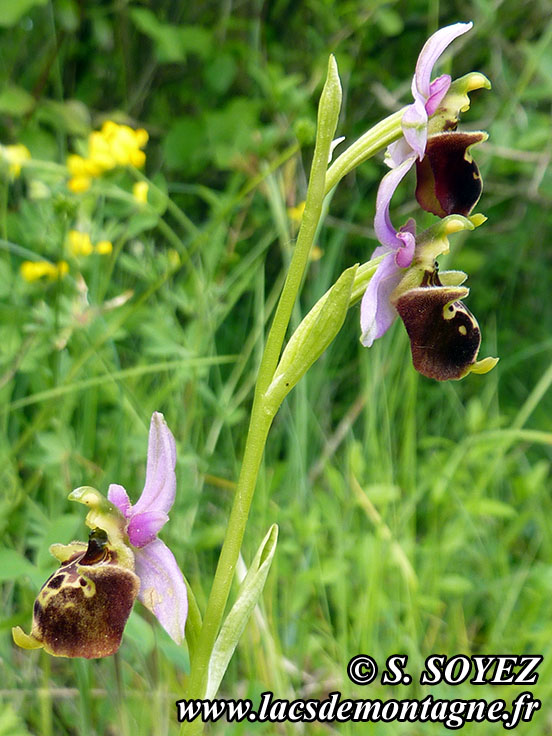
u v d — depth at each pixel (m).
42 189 0.31
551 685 0.28
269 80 0.41
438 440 0.34
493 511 0.32
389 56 0.52
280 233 0.34
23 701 0.27
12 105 0.37
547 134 0.43
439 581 0.31
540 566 0.31
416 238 0.23
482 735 0.28
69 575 0.22
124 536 0.22
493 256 0.50
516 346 0.47
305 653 0.30
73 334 0.30
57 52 0.39
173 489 0.22
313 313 0.22
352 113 0.50
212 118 0.41
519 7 0.49
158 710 0.27
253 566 0.23
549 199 0.48
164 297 0.33
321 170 0.22
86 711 0.26
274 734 0.28
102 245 0.31
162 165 0.46
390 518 0.32
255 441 0.23
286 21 0.49
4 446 0.29
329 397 0.39
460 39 0.48
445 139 0.23
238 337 0.39
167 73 0.49
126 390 0.30
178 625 0.22
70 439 0.29
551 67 0.42
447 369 0.23
